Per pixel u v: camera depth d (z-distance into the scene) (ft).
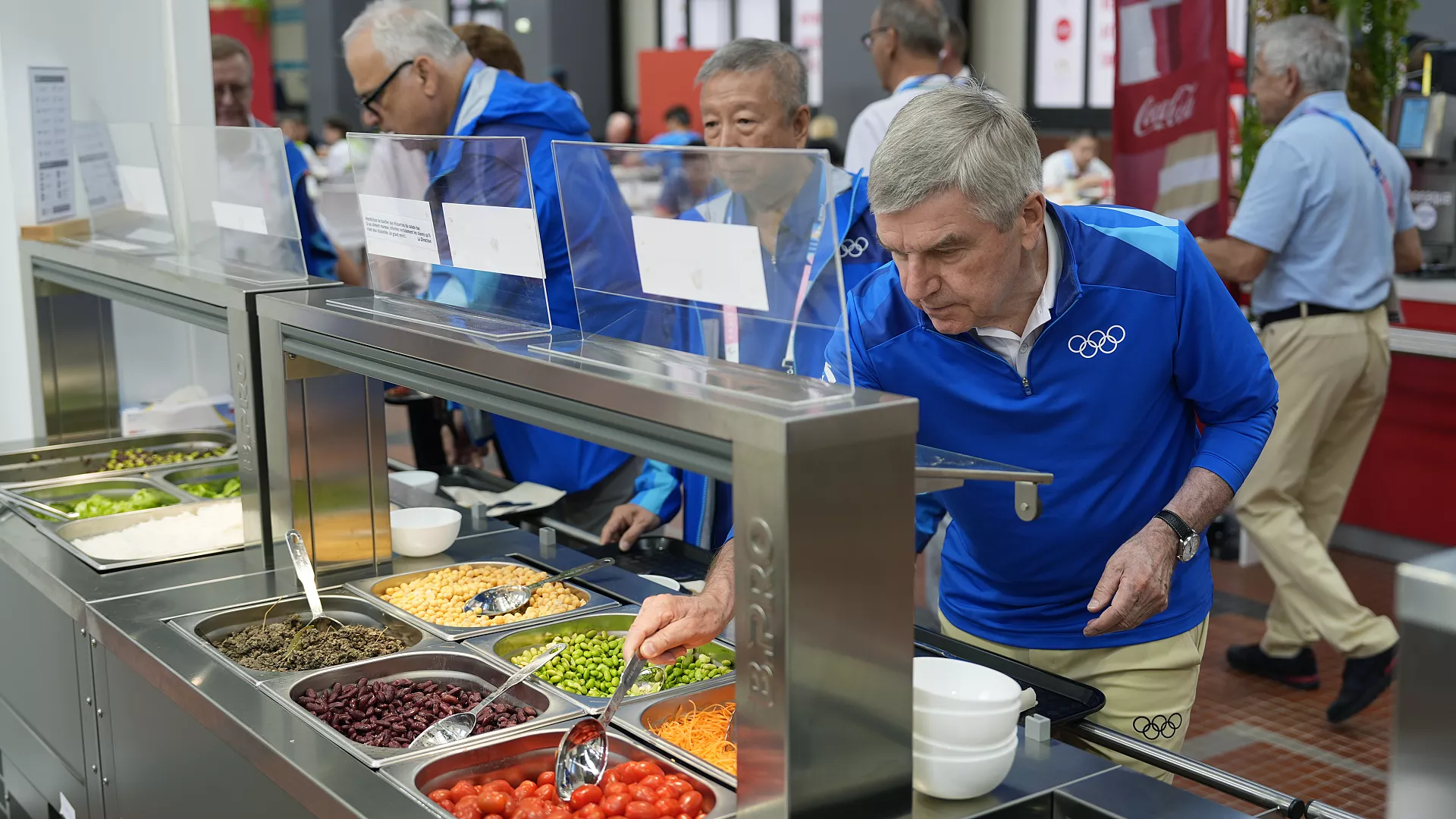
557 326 5.33
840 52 35.83
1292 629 11.94
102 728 6.85
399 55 9.46
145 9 10.71
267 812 5.25
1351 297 11.93
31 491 9.28
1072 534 5.78
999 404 5.59
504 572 7.22
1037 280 5.30
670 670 5.87
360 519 7.22
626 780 4.79
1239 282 12.01
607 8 47.73
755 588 3.84
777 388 4.07
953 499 5.88
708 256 4.33
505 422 10.28
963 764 4.17
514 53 12.39
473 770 5.06
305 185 12.79
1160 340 5.48
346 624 6.77
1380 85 14.62
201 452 10.42
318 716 5.45
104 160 8.89
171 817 6.20
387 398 11.77
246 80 12.72
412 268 6.17
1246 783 4.48
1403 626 2.82
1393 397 15.23
